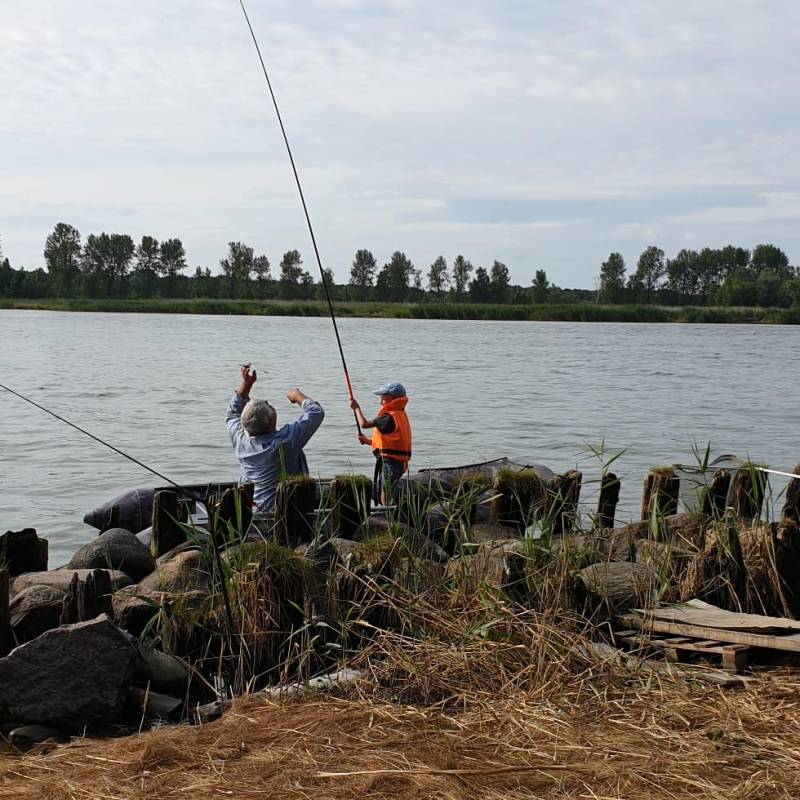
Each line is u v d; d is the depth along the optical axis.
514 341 48.47
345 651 4.84
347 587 5.15
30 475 12.12
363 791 3.26
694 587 5.35
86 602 4.76
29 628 5.11
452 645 4.63
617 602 5.13
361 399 20.62
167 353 34.94
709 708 3.98
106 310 98.56
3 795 3.34
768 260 123.44
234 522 6.26
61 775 3.52
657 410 19.25
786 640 4.45
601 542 6.17
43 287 111.19
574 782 3.31
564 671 4.36
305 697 4.29
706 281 117.12
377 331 59.62
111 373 26.27
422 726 3.88
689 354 39.53
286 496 6.23
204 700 4.75
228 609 4.81
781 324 89.38
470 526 6.55
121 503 7.98
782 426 17.06
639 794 3.21
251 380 7.55
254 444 7.17
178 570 5.64
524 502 7.16
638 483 11.63
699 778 3.32
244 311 97.38
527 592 5.13
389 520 6.10
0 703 4.19
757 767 3.41
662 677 4.36
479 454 13.81
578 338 53.75
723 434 16.06
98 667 4.29
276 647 4.91
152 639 5.06
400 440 8.39
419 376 26.56
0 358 31.20
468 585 5.27
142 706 4.36
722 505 6.84
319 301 109.75
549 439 15.23
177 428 16.12
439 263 115.50
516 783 3.32
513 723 3.86
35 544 6.50
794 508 6.55
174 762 3.59
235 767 3.51
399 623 5.04
